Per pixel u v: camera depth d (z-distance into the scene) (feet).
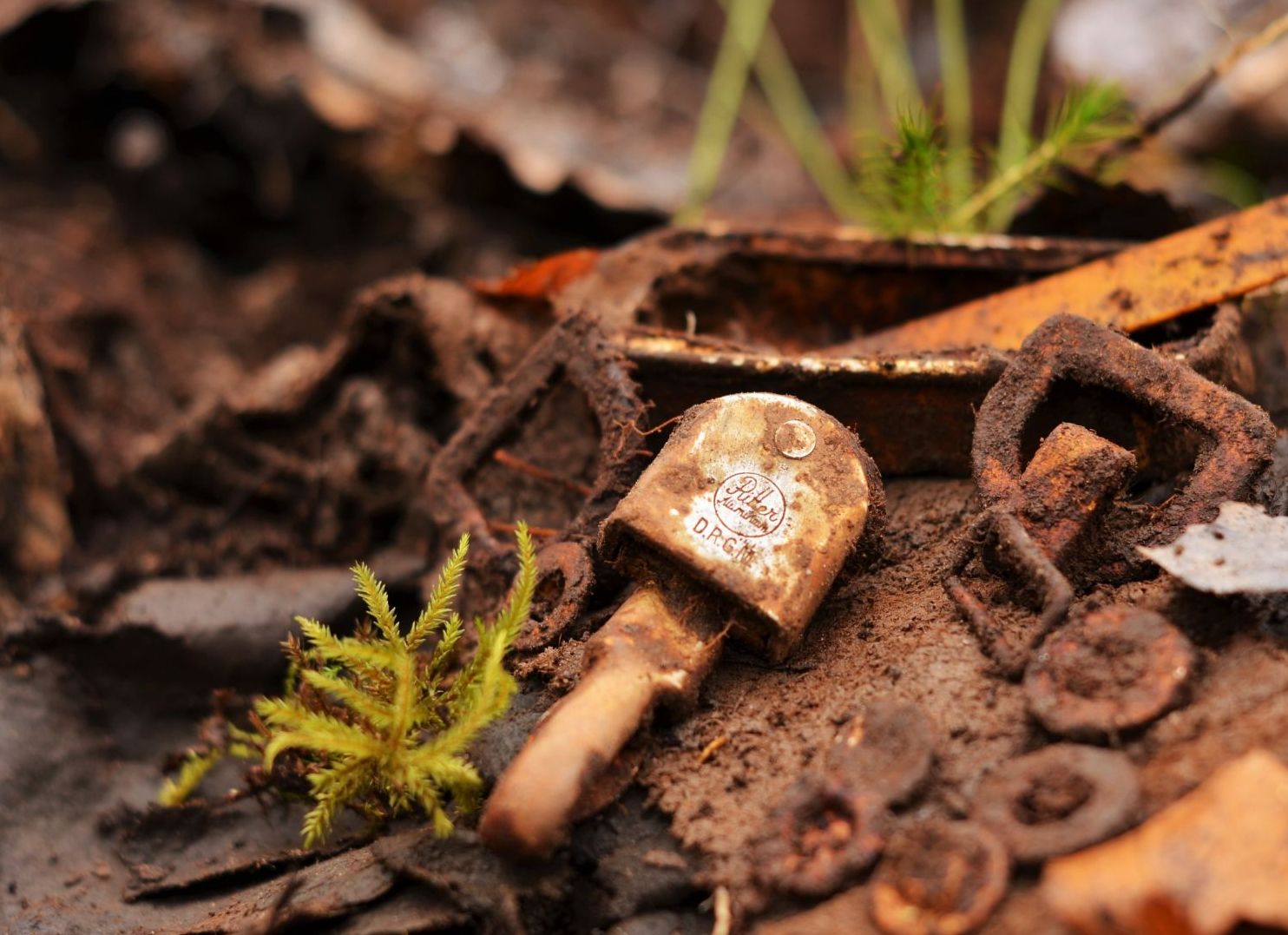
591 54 2.48
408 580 1.36
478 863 1.11
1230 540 1.12
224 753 1.30
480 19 2.50
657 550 1.15
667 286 1.38
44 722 1.30
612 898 1.10
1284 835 1.01
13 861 1.24
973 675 1.13
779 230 1.38
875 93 2.49
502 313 1.40
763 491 1.16
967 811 1.07
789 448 1.17
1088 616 1.11
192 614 1.34
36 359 1.51
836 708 1.13
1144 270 1.28
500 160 2.05
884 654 1.16
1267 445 1.16
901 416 1.25
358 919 1.12
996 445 1.18
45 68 2.16
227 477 1.44
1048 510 1.15
